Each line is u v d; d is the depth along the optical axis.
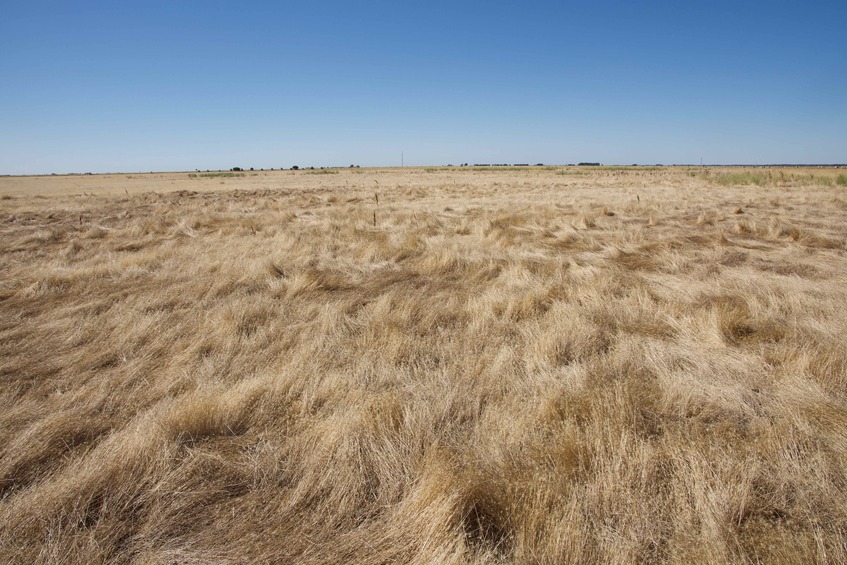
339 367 3.87
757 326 4.55
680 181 36.50
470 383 3.52
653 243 9.12
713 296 5.56
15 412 3.23
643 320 4.86
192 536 2.14
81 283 6.77
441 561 1.92
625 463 2.46
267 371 3.79
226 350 4.26
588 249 8.94
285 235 10.28
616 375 3.59
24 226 13.74
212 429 3.00
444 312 5.17
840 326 4.41
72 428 3.00
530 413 3.04
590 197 21.22
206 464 2.63
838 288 5.80
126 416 3.20
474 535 2.14
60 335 4.78
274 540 2.11
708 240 9.55
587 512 2.19
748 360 3.79
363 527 2.17
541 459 2.57
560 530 2.00
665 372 3.60
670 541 2.06
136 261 7.91
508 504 2.21
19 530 2.16
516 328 4.68
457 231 11.11
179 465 2.60
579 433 2.72
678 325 4.61
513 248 8.81
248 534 2.14
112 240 10.64
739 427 2.91
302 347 4.21
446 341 4.41
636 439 2.67
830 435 2.72
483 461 2.55
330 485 2.43
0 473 2.54
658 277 6.55
